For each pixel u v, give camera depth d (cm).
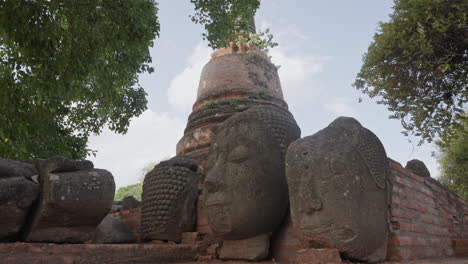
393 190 472
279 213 493
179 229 580
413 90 885
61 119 1012
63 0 670
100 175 433
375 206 416
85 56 708
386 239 424
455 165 1548
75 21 700
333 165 405
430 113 874
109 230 550
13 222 389
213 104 891
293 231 489
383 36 858
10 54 768
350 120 446
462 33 768
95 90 995
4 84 659
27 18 603
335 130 439
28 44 620
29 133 742
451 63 820
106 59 852
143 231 593
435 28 770
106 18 714
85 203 413
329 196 396
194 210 602
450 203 746
